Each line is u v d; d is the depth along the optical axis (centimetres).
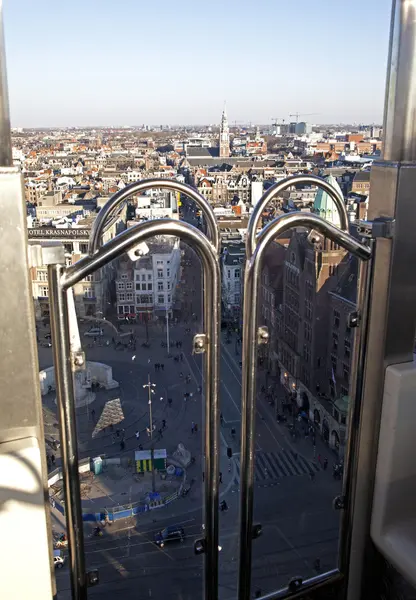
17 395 290
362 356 379
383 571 399
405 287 362
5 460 286
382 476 378
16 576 294
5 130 269
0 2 262
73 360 304
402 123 335
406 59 325
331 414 2220
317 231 340
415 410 373
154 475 2105
